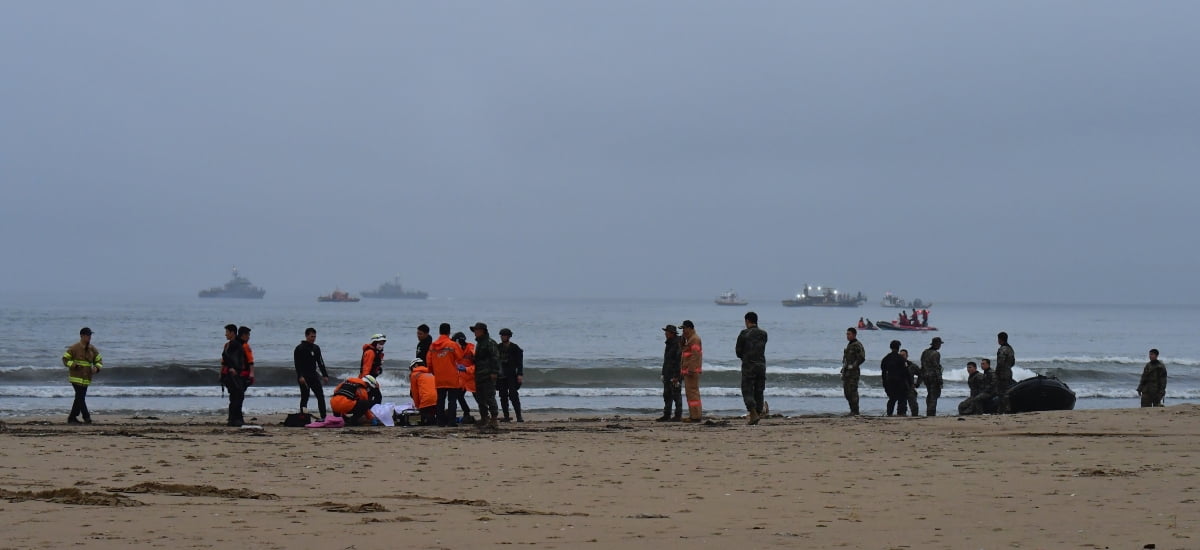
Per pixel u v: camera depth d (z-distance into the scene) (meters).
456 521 8.17
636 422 20.72
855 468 12.50
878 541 7.35
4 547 6.71
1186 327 149.12
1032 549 7.00
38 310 143.75
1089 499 9.67
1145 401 25.11
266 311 159.12
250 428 18.05
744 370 19.98
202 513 8.32
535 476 11.67
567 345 75.88
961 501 9.62
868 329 122.44
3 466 12.10
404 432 17.55
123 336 76.50
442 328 19.52
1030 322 175.00
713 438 16.52
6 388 33.53
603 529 7.86
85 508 8.48
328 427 18.81
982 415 20.94
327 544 7.00
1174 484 10.73
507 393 21.19
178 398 30.75
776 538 7.48
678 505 9.38
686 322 20.89
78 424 19.19
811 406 31.19
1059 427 17.81
